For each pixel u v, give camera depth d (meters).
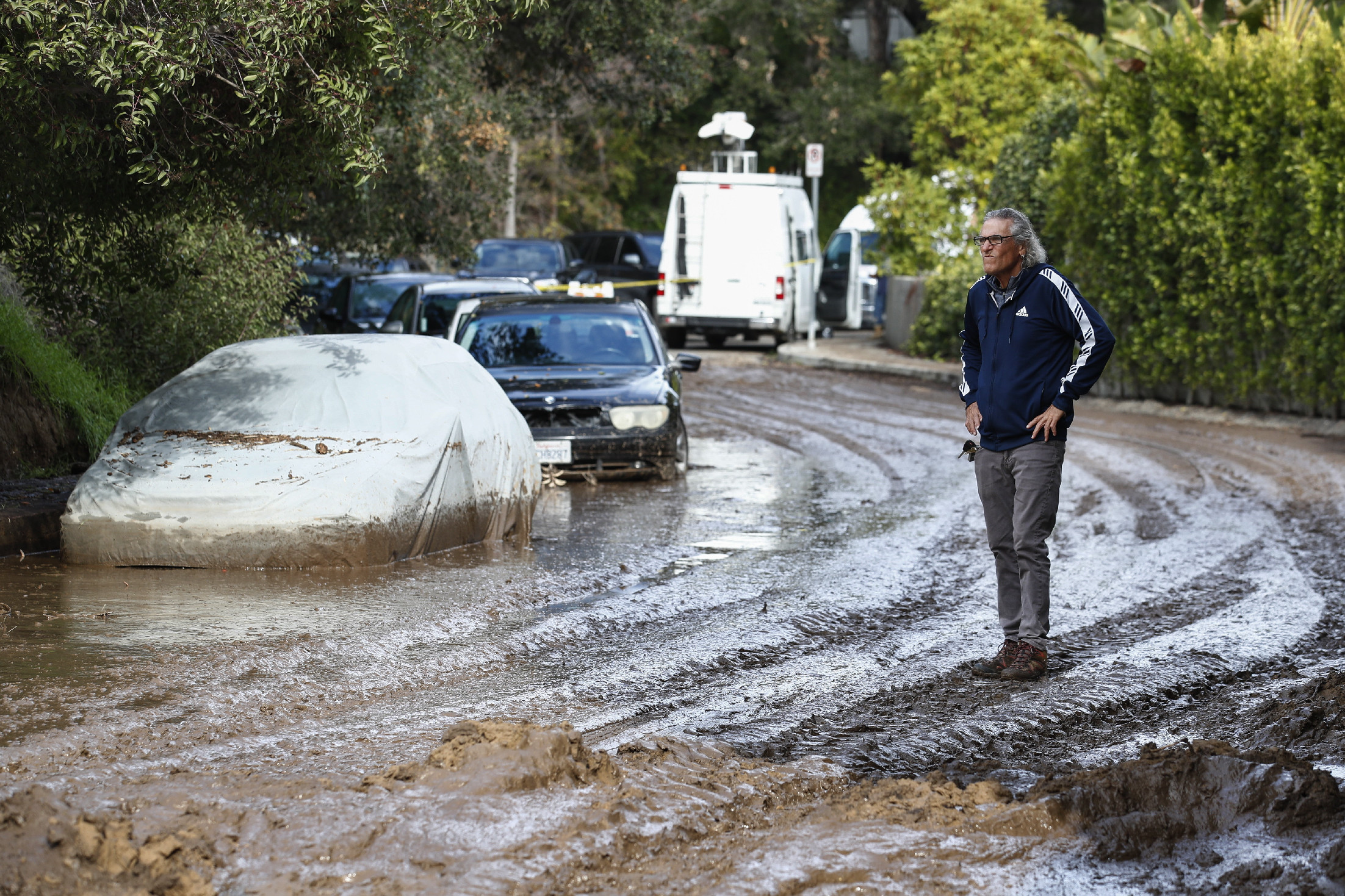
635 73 32.41
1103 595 13.81
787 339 50.16
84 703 9.37
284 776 7.82
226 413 15.71
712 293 48.53
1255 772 7.73
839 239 57.38
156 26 12.46
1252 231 28.83
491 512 16.31
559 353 23.27
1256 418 29.97
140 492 14.24
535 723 9.05
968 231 46.78
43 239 17.03
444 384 16.50
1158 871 6.85
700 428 29.45
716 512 18.84
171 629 11.56
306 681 10.12
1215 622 12.60
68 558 14.38
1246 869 6.82
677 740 8.76
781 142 78.00
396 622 12.04
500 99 32.84
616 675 10.65
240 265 25.38
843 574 14.71
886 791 7.87
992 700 10.11
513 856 6.69
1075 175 34.25
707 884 6.55
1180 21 31.11
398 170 28.45
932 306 44.31
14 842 6.44
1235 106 28.83
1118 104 32.41
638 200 81.50
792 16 78.31
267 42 12.84
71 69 13.13
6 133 13.99
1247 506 19.38
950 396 36.28
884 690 10.37
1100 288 33.78
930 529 17.66
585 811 7.23
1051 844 7.14
